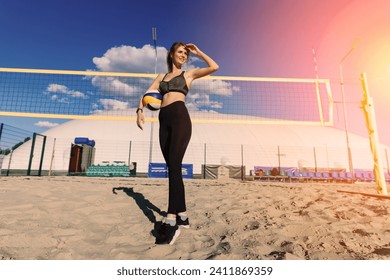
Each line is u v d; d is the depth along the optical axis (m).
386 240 1.46
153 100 1.79
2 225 1.58
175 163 1.60
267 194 3.13
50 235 1.46
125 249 1.33
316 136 25.16
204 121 4.91
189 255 1.26
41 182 3.86
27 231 1.50
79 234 1.52
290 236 1.55
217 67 1.77
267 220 1.84
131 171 12.22
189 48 1.85
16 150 17.89
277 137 23.69
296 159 21.02
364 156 22.27
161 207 2.30
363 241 1.43
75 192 2.82
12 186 3.01
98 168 11.77
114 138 21.36
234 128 24.14
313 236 1.51
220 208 2.27
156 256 1.26
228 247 1.34
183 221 1.64
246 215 1.99
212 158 20.28
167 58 1.92
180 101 1.70
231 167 12.85
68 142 20.72
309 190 3.99
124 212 2.09
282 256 1.23
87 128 22.89
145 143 20.16
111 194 2.80
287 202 2.52
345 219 1.91
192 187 4.05
